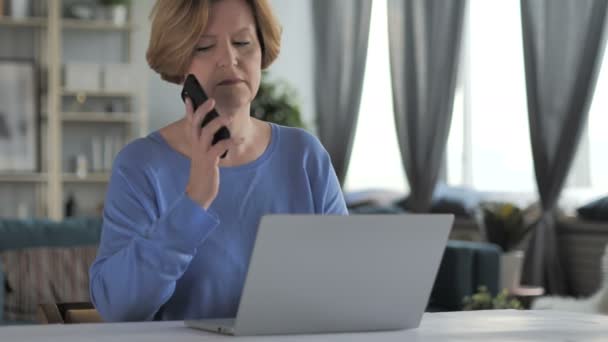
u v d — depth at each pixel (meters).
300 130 1.79
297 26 8.73
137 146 1.69
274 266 1.27
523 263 6.39
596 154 6.81
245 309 1.27
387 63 8.52
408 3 7.45
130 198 1.64
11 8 8.07
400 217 1.32
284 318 1.30
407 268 1.36
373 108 8.55
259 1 1.67
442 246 1.38
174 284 1.48
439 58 7.27
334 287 1.32
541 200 6.43
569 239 6.39
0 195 8.32
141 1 8.48
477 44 7.78
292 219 1.25
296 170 1.75
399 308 1.37
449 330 1.38
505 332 1.35
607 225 6.16
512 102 7.52
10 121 8.20
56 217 8.03
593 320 1.51
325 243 1.29
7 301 4.31
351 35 7.98
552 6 6.45
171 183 1.67
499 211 5.35
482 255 5.02
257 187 1.69
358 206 7.40
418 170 7.29
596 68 6.28
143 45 8.45
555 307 4.53
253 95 1.67
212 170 1.40
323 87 8.05
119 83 8.17
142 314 1.47
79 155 8.38
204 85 1.64
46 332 1.29
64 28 8.35
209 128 1.38
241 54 1.65
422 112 7.35
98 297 1.52
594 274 6.21
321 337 1.28
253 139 1.73
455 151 7.97
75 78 8.07
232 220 1.66
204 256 1.62
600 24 6.25
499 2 7.63
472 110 7.84
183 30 1.62
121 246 1.58
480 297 3.99
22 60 8.25
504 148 7.59
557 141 6.39
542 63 6.49
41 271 4.37
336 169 7.95
